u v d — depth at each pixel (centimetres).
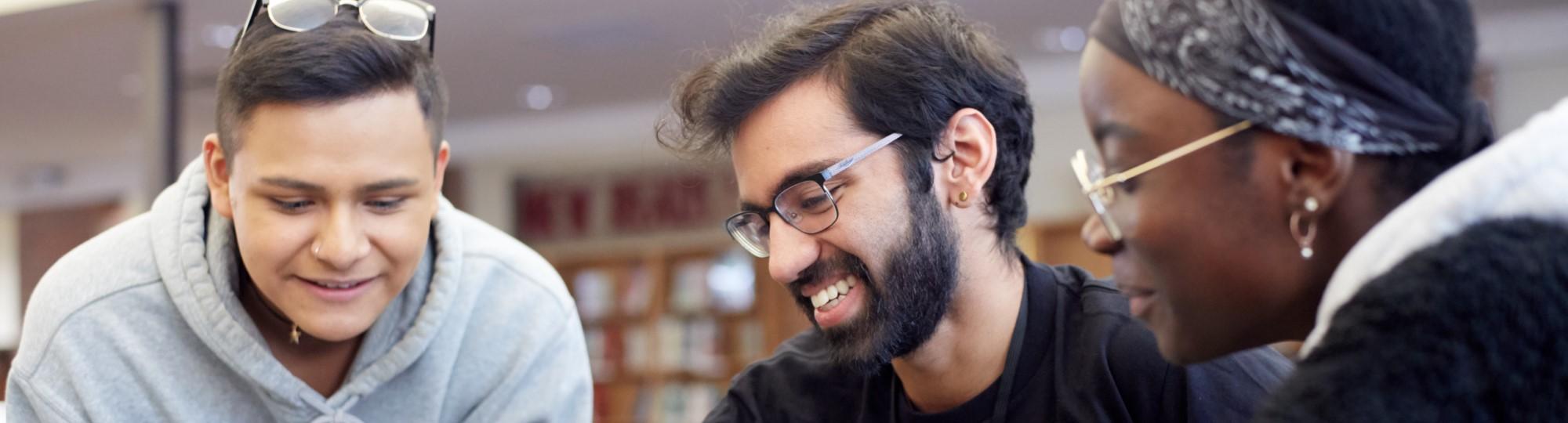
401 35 144
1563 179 69
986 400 130
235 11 559
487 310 163
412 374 158
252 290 152
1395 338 68
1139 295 90
